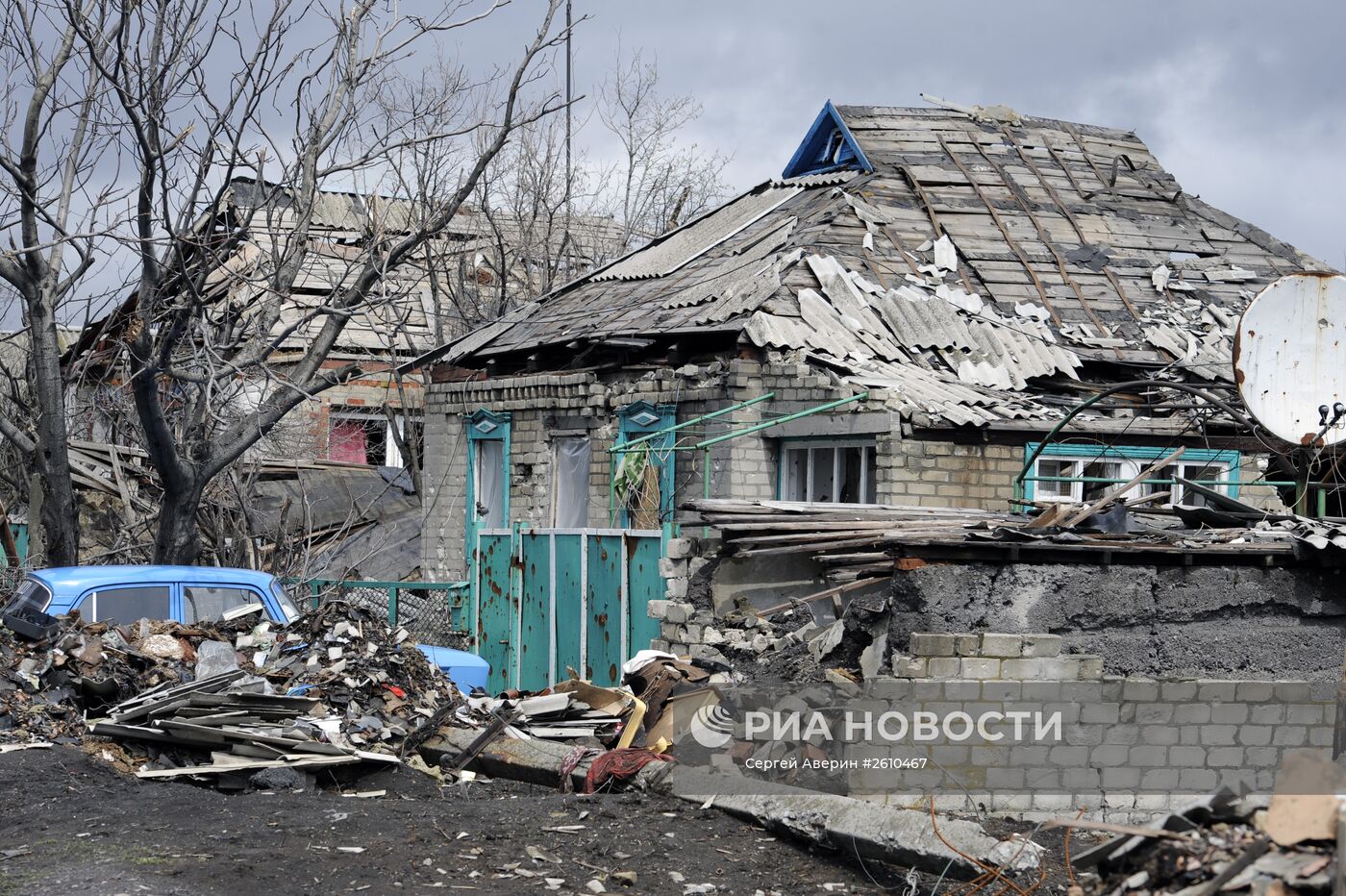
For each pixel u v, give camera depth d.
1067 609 9.55
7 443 24.19
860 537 10.53
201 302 16.73
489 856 7.69
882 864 7.59
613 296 21.62
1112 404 16.84
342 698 11.08
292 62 16.73
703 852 7.85
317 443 29.36
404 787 10.02
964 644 9.29
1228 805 5.63
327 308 17.53
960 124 23.84
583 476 19.72
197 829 8.24
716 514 11.51
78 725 10.44
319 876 7.19
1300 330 12.12
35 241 16.64
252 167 16.75
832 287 18.20
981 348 17.59
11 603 12.28
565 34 17.94
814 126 24.27
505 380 21.14
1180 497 16.59
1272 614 9.98
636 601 16.27
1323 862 4.99
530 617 18.20
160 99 15.77
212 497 20.89
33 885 6.99
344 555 23.73
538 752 10.27
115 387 22.73
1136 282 20.23
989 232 20.67
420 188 25.31
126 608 12.08
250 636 11.81
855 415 15.60
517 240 32.97
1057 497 15.93
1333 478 12.92
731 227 22.31
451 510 22.27
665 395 18.02
